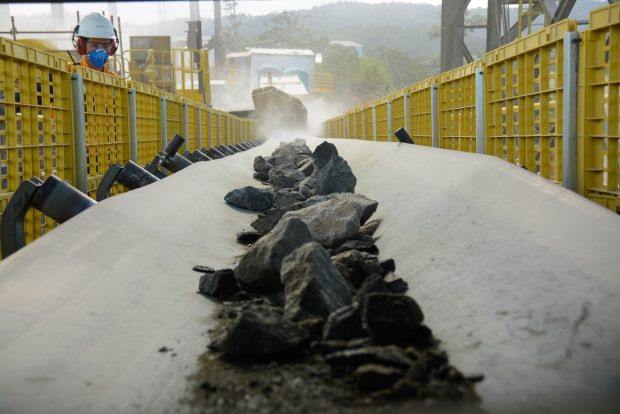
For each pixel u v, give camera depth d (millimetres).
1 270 4188
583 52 5863
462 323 3428
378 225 7180
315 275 3812
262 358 3246
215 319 4152
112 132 10492
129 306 4152
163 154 10914
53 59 7492
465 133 10984
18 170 6461
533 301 3299
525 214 4586
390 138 18781
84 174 8406
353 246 6160
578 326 2922
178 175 9844
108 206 5977
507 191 5270
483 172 6066
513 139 8359
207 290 4758
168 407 2803
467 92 10742
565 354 2752
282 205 10250
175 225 6746
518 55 7836
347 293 4047
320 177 10852
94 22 14766
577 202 4438
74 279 4234
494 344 3020
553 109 6875
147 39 31516
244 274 4781
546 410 2430
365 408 2613
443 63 30406
